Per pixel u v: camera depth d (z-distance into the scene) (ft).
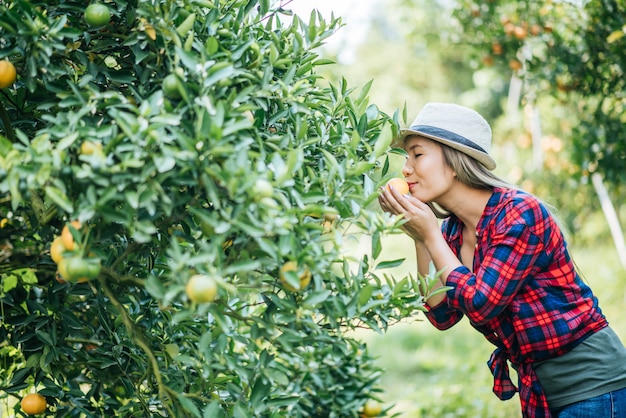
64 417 6.61
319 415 6.08
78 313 6.89
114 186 4.57
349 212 5.43
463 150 6.80
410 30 24.53
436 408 13.85
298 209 4.86
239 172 4.58
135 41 5.32
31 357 6.52
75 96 5.01
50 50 4.98
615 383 6.62
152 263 5.93
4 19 4.94
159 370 6.17
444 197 7.04
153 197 4.57
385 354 22.54
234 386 5.72
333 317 5.43
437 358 21.59
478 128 6.95
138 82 5.67
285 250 4.76
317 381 5.96
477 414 13.32
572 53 15.33
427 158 6.88
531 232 6.46
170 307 6.30
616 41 14.64
